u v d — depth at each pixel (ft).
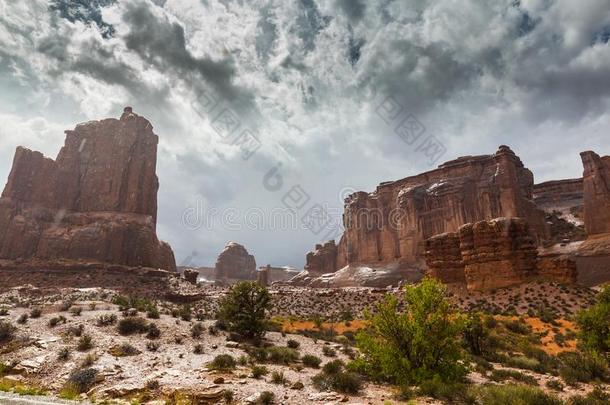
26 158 312.50
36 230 281.95
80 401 40.42
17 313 88.74
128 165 340.18
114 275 252.83
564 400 41.60
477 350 79.97
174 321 91.15
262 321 90.12
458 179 352.69
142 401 41.91
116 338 69.87
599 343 72.23
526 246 183.11
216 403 40.70
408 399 41.93
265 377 51.11
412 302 57.11
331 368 55.62
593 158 352.08
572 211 410.31
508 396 39.32
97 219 302.45
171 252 353.31
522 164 367.04
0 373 51.47
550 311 137.90
